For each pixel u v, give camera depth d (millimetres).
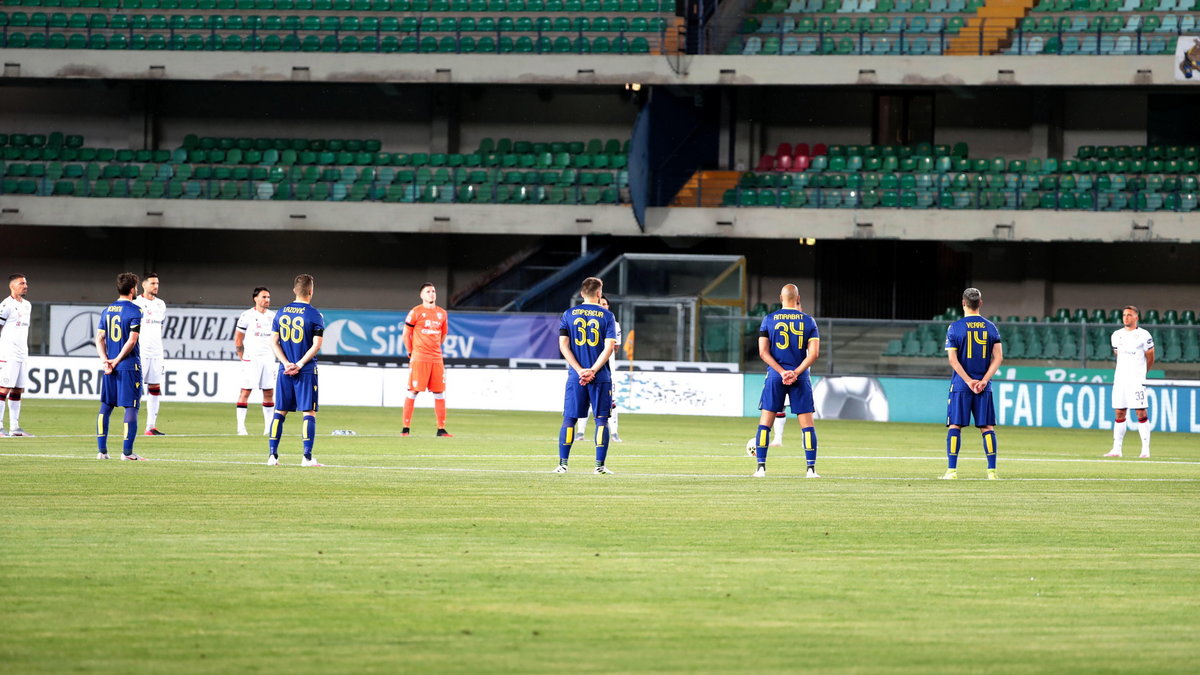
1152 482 46000
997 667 18875
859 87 120625
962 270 129625
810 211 118188
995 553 28609
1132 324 62594
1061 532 31922
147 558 26234
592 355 44812
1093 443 75375
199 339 100438
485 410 96312
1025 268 127125
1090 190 121938
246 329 63188
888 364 98812
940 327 98562
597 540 29484
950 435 46250
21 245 135875
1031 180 122938
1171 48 119625
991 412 46094
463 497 37000
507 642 19938
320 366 99438
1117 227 114188
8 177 129250
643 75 120000
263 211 122688
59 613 21344
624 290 101875
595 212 120125
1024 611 22656
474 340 102688
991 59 116688
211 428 67625
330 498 36250
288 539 28922
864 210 117312
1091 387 91750
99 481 39344
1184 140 128250
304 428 46000
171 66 123562
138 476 40938
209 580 24172
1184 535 31625
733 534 30672
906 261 130375
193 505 34250
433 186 124125
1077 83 115688
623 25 128250
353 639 19969
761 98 132625
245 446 55188
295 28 131625
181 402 94938
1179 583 25328
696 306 98750
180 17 130750
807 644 20094
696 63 119562
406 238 134750
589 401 45031
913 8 131750
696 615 21969
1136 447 72812
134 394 46625
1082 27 125438
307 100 137375
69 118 137250
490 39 127125
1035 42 122750
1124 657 19516
